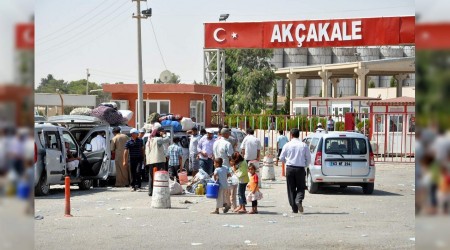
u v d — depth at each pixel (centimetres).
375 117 4025
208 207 1738
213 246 1077
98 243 1098
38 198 1916
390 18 3375
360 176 2127
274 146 4603
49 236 1177
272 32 3572
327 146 2144
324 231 1280
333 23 3469
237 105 8094
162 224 1373
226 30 3631
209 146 2230
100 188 2325
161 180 1697
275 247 1069
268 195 2111
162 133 2056
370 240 1154
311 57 10100
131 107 4172
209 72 4269
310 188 2181
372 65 6262
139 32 3344
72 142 2255
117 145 2344
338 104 5575
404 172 3158
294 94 7550
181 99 4094
